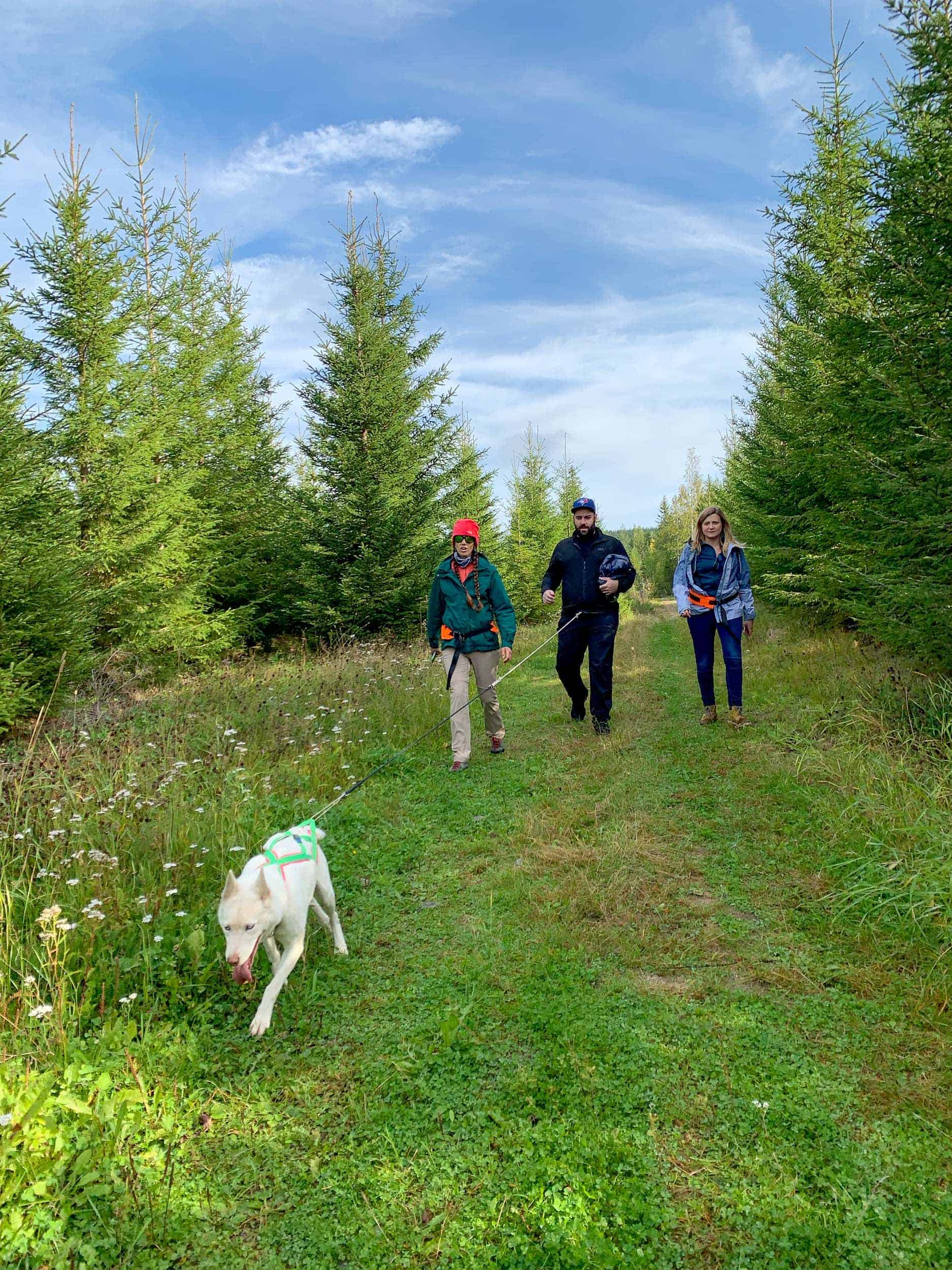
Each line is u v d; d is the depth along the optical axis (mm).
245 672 10328
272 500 15180
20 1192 2092
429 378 15062
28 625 6680
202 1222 2086
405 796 5578
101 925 3400
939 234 4879
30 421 7312
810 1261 1856
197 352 13469
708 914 3613
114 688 8789
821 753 5348
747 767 5613
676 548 43219
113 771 5273
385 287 15055
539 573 24531
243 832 4477
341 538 13203
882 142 5121
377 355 13570
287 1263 1979
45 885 3779
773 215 8281
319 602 13656
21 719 6871
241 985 3166
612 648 7000
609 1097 2457
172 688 9195
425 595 13797
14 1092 2391
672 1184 2123
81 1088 2484
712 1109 2383
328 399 13484
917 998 2816
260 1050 2812
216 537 13914
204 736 6363
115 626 10234
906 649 6219
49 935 2920
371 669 9625
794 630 11547
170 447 12305
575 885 3959
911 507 5164
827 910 3568
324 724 7152
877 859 3785
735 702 6809
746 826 4617
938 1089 2371
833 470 6160
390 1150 2328
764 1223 1975
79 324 9719
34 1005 2826
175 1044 2768
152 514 10523
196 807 4848
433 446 15344
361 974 3299
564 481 31250
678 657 13211
